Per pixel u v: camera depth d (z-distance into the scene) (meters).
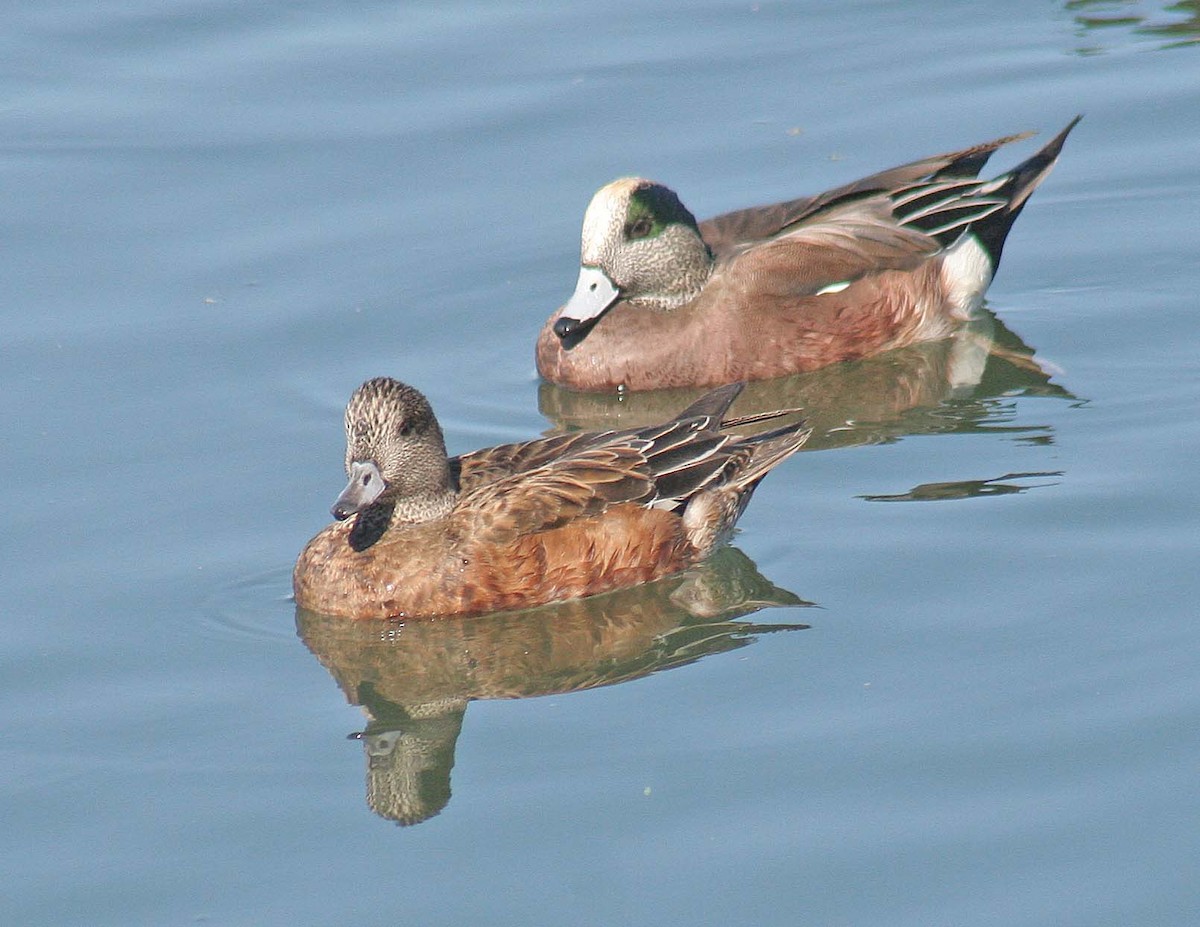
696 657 11.37
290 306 16.28
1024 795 9.69
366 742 10.73
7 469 13.70
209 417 14.54
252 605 12.23
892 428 14.53
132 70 19.81
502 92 19.41
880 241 16.34
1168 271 16.78
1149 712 10.27
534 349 16.22
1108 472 13.20
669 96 19.36
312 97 19.31
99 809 10.06
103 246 17.00
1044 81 19.52
